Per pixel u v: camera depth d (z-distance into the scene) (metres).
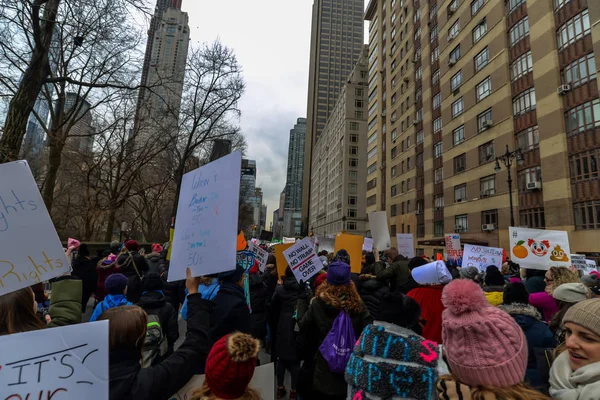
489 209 25.75
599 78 17.80
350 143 80.38
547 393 2.22
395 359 1.76
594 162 18.03
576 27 19.31
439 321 3.61
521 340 1.31
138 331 1.81
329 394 2.73
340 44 146.38
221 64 23.03
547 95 20.83
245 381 1.61
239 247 6.32
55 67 15.55
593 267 8.40
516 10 24.03
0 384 1.40
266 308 4.84
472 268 5.10
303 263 4.60
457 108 30.69
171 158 27.27
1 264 1.83
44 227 1.94
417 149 38.88
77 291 2.61
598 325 1.70
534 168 21.89
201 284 3.93
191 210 2.54
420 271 3.82
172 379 1.82
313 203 130.25
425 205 35.94
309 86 153.38
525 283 5.11
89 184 19.25
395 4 48.12
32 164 19.86
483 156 26.88
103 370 1.51
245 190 47.19
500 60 25.20
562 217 19.42
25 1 8.07
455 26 31.47
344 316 2.84
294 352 4.14
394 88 46.84
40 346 1.47
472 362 1.27
